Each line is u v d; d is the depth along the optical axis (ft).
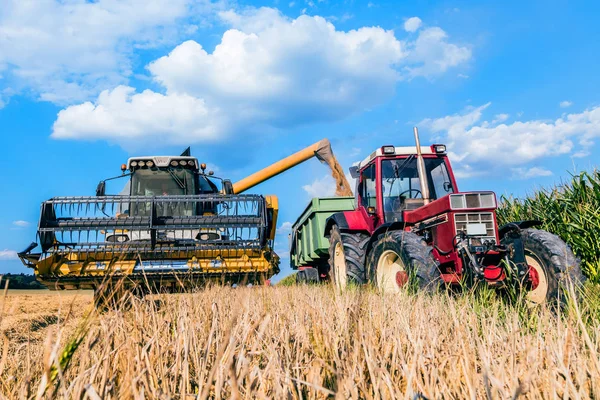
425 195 20.90
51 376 3.56
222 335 8.02
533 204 25.73
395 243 18.45
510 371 5.53
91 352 7.06
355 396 4.68
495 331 8.71
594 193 21.59
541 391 5.47
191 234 26.35
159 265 23.85
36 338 13.96
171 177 30.94
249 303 10.66
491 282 16.56
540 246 16.28
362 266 23.43
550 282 15.70
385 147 23.76
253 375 5.34
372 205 24.86
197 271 23.71
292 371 6.30
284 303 13.14
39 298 39.55
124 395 4.76
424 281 16.47
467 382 4.86
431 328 8.47
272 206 30.63
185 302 10.99
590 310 10.42
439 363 6.33
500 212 28.37
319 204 32.78
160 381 6.15
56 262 23.70
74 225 23.70
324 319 8.99
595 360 5.65
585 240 21.16
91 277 23.30
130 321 8.95
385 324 8.64
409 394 4.74
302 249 39.29
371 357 5.74
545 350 6.60
